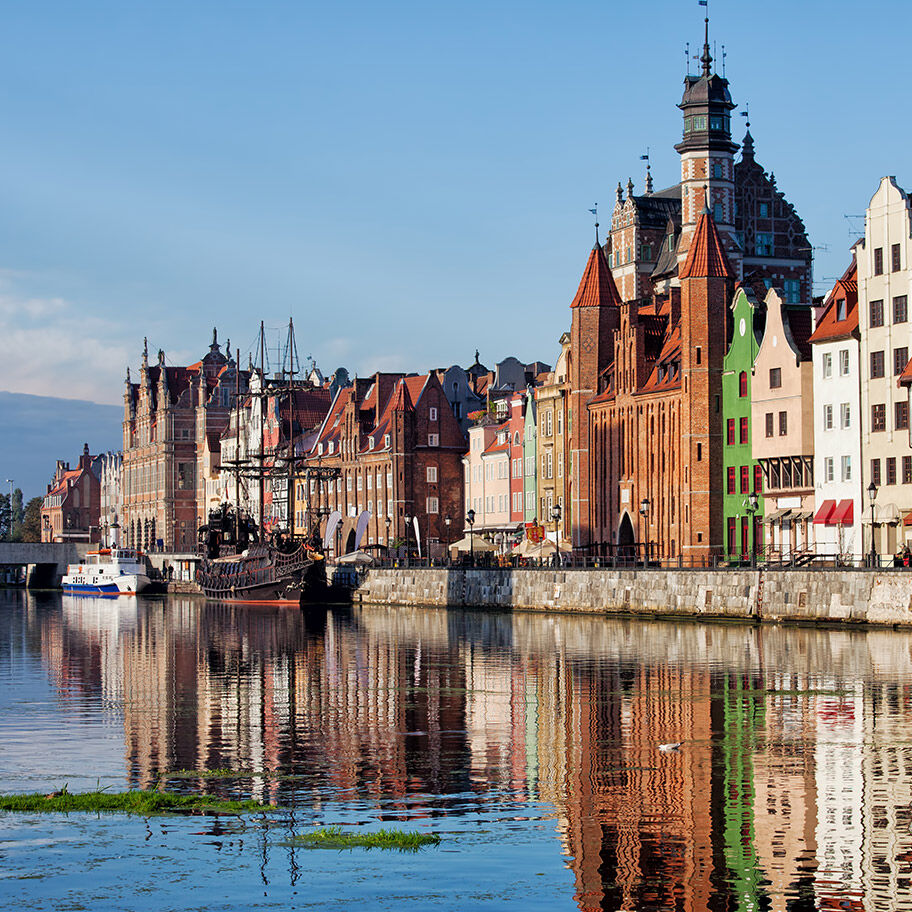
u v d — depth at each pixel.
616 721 54.88
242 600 171.12
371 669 76.44
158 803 40.44
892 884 33.25
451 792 42.22
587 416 142.50
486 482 176.62
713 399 121.94
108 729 54.38
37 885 33.28
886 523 102.38
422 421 185.00
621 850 35.78
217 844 36.38
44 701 63.47
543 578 122.19
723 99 153.38
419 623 116.88
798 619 94.06
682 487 124.19
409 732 53.09
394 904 32.00
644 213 168.62
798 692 61.28
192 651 92.88
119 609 163.50
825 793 41.50
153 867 34.53
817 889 32.91
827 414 108.31
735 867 34.44
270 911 31.59
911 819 38.59
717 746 48.84
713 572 101.94
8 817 38.91
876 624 88.19
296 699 63.44
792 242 157.88
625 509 135.75
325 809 40.09
